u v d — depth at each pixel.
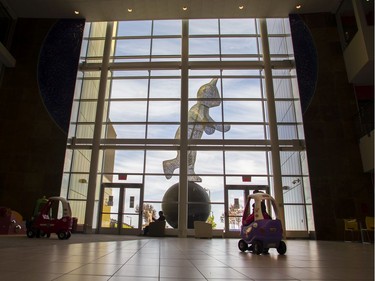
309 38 18.12
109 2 17.80
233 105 18.72
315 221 15.12
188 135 18.05
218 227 16.73
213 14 18.75
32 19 19.09
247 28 20.72
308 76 17.44
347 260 5.16
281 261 4.93
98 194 17.44
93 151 17.16
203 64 18.97
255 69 19.00
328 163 15.90
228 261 4.79
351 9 16.64
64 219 10.27
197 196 17.08
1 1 17.62
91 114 19.42
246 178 17.44
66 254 5.09
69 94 17.64
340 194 15.38
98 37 20.67
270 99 17.81
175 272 3.46
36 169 16.31
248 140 17.59
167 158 17.86
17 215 14.02
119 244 8.16
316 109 16.81
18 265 3.66
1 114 17.12
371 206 15.08
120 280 2.87
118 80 19.52
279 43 20.28
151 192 17.34
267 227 6.59
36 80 17.80
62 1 17.73
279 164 16.72
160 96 19.05
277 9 18.31
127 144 17.75
